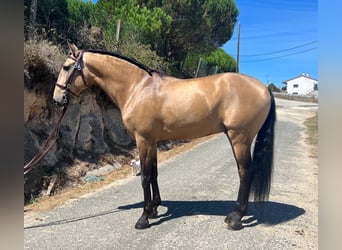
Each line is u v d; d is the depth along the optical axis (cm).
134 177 601
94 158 658
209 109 339
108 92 377
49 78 590
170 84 357
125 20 1139
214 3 1523
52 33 704
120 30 966
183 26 1445
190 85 349
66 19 779
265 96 340
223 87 338
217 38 1688
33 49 558
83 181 569
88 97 708
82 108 690
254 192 350
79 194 497
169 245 319
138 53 974
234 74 349
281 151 848
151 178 389
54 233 346
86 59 370
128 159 742
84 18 859
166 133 361
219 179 575
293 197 473
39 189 505
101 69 368
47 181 521
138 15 1148
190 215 401
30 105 550
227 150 883
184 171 638
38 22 707
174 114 345
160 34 1291
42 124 585
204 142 1050
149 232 350
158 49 1346
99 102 750
